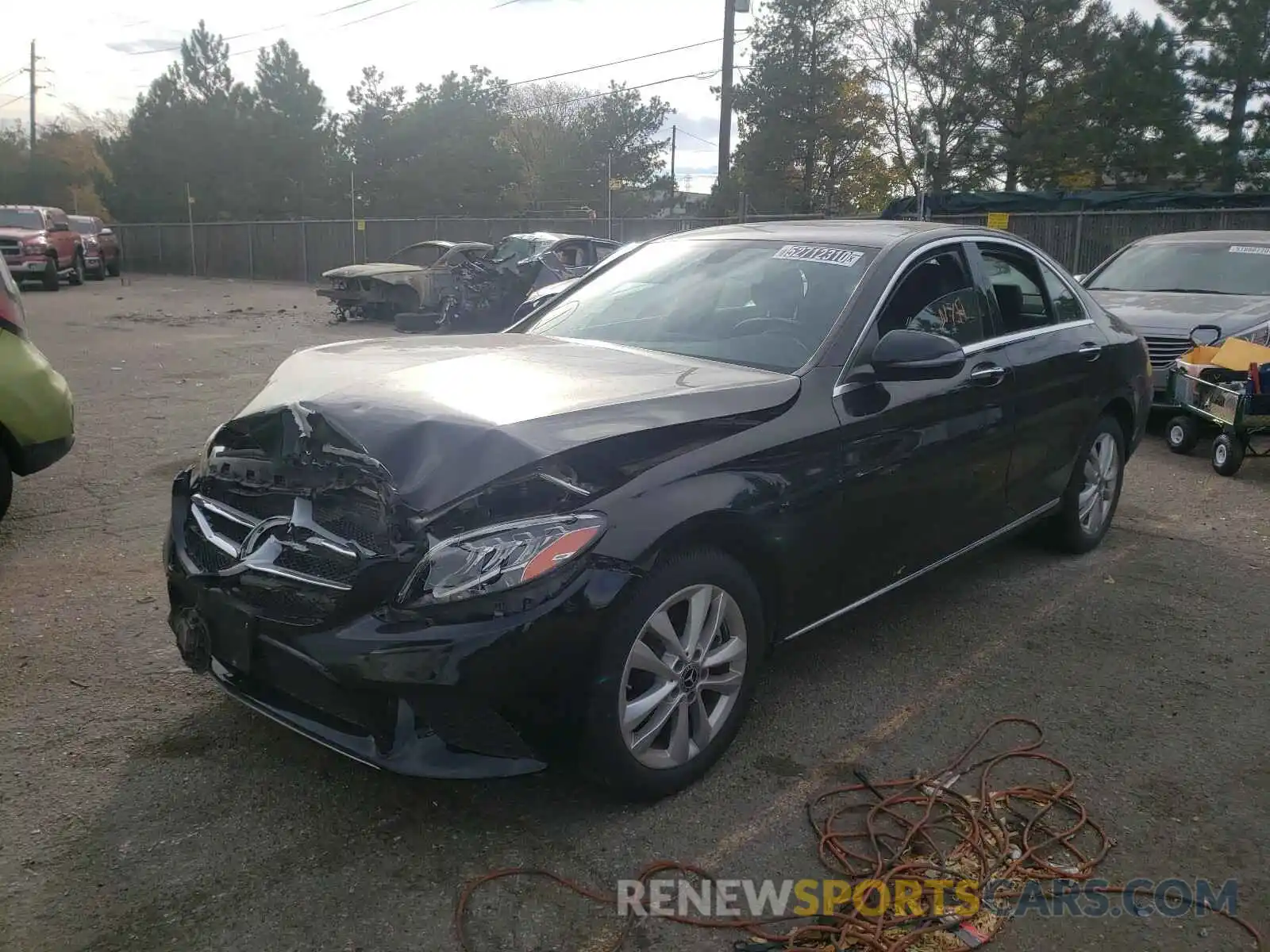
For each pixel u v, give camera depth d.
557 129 59.47
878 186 35.28
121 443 7.99
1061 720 3.83
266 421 3.26
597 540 2.91
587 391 3.32
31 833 3.04
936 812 3.23
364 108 45.69
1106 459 5.61
